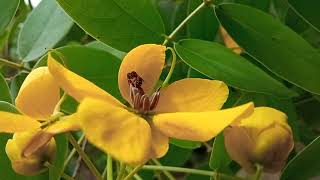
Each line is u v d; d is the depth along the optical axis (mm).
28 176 164
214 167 168
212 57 163
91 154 257
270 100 187
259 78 162
